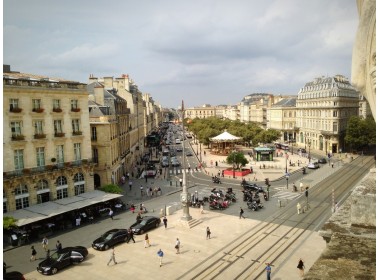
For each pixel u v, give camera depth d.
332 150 90.94
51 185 39.31
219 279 23.67
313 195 47.97
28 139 37.25
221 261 26.61
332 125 89.75
